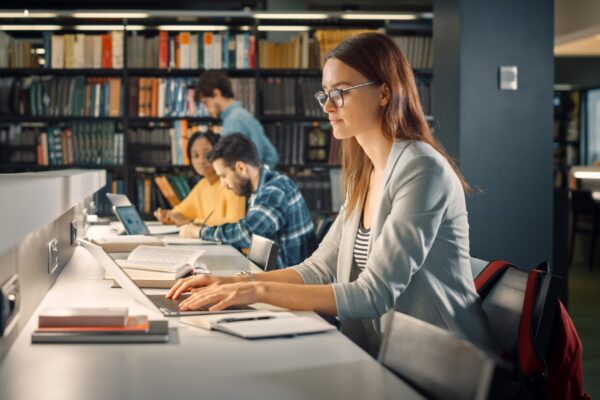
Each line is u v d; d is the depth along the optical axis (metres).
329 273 2.32
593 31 7.07
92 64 6.75
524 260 5.04
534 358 1.88
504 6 4.97
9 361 1.35
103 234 4.09
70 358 1.38
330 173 7.01
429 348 1.19
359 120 2.05
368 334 2.08
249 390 1.17
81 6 7.61
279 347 1.47
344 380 1.23
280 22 7.01
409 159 1.96
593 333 5.18
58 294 2.11
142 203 6.83
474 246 4.98
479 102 4.96
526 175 5.02
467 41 4.95
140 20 6.78
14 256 1.57
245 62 6.81
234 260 3.02
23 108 6.78
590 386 3.84
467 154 4.95
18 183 1.51
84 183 2.92
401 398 1.13
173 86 6.76
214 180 5.13
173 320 1.74
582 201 8.77
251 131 6.07
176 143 6.82
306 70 6.88
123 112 6.76
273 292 1.85
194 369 1.30
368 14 6.86
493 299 2.14
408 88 2.06
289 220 3.79
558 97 12.19
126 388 1.18
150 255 2.46
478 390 1.00
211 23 6.84
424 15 6.87
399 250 1.88
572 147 12.18
